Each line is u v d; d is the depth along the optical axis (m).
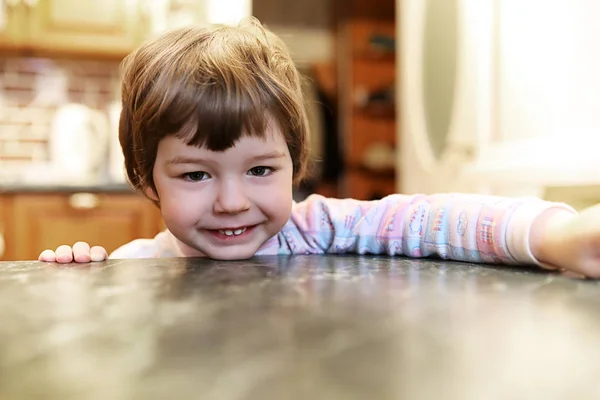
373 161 3.49
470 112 1.56
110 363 0.25
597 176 1.10
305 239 0.84
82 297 0.38
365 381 0.22
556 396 0.21
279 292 0.40
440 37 1.73
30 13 2.29
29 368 0.24
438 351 0.26
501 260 0.61
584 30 1.13
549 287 0.43
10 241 1.99
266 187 0.69
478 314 0.33
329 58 3.90
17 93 2.51
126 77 0.77
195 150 0.65
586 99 1.12
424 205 0.74
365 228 0.80
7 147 2.50
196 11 2.34
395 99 3.46
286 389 0.22
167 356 0.25
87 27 2.34
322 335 0.29
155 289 0.41
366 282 0.44
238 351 0.26
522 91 1.34
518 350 0.27
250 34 0.77
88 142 2.49
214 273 0.50
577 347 0.27
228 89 0.64
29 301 0.37
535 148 1.29
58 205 2.03
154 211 2.10
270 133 0.67
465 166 1.59
